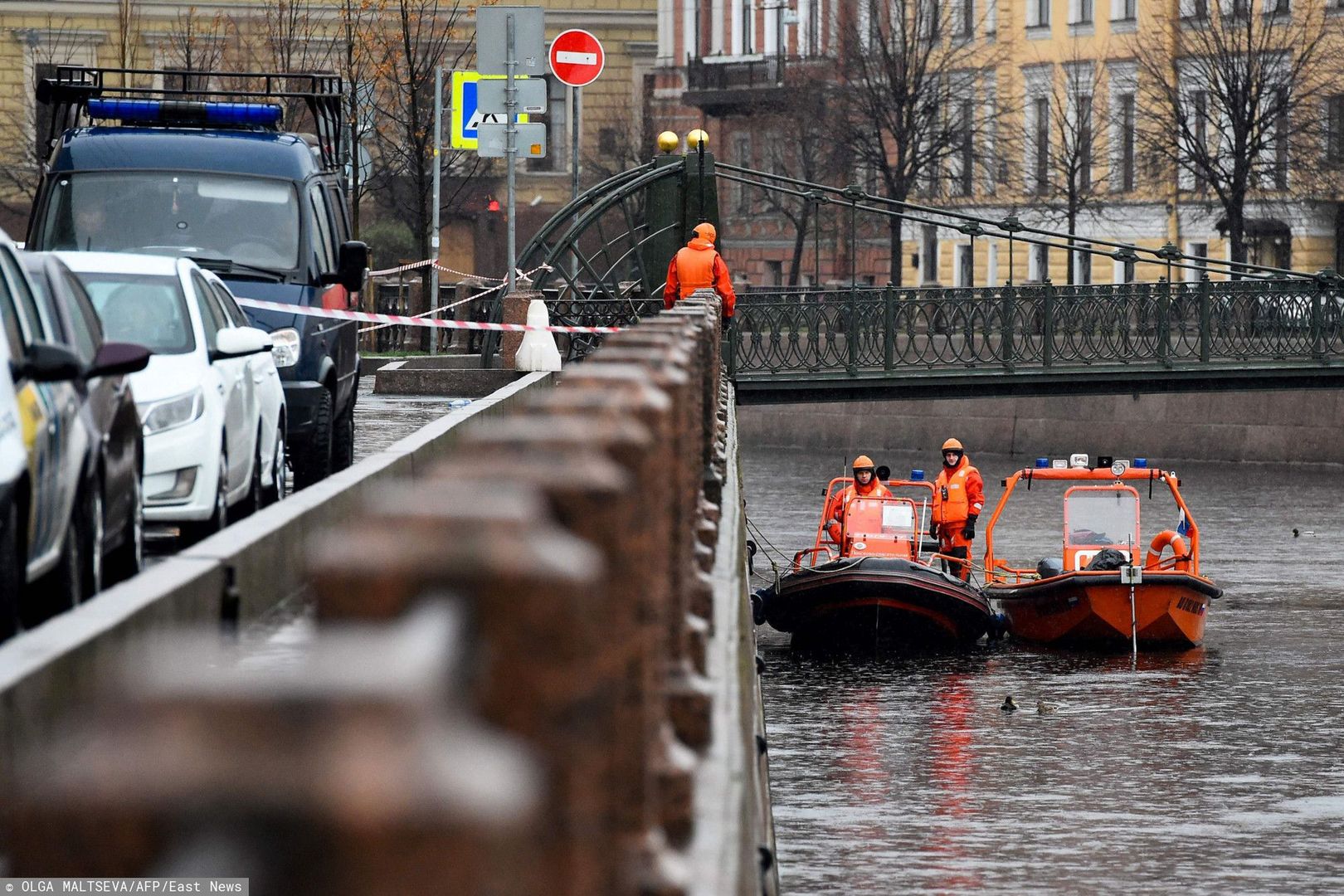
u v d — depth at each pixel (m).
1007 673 73.62
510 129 67.25
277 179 49.50
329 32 146.25
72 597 23.31
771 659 77.50
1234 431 148.50
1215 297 98.44
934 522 83.19
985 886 41.47
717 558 20.67
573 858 3.18
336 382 48.97
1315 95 155.50
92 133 50.25
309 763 2.40
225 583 22.38
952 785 53.25
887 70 171.50
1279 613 84.62
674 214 91.44
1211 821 48.19
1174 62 163.12
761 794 20.77
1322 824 48.09
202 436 33.91
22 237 184.50
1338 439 143.00
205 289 38.22
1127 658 76.19
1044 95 182.88
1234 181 156.00
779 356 95.00
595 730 3.15
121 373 25.14
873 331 96.19
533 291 82.31
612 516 3.94
